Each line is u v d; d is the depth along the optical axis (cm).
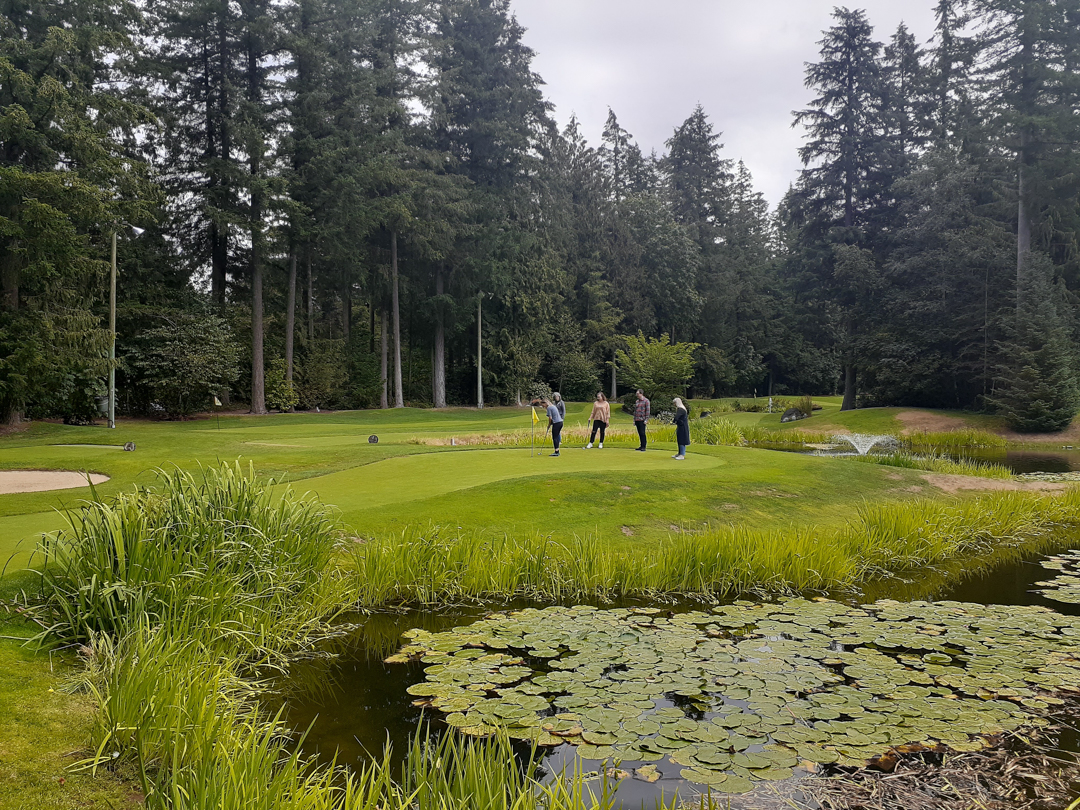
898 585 854
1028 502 1277
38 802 320
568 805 320
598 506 1058
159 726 380
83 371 2477
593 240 5212
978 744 420
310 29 3509
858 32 3997
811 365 6241
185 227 3406
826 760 397
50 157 2294
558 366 4769
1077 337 3256
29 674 454
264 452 1553
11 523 799
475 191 4138
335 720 468
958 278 3522
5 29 2319
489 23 4219
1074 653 585
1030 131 3366
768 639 619
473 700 486
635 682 515
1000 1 3378
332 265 3784
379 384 4016
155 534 592
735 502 1145
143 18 3011
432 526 891
